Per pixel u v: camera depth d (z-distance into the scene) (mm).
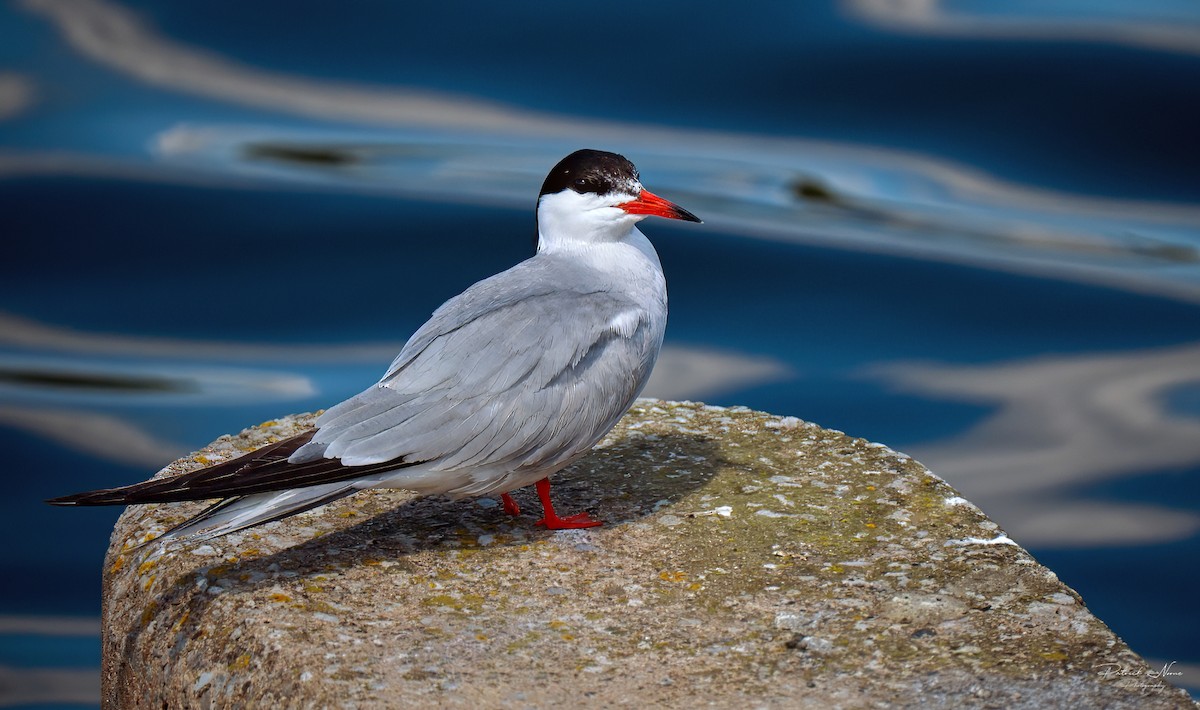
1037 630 9133
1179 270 22203
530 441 9984
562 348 10094
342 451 9391
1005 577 9875
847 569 10047
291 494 9336
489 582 9867
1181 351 20438
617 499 11297
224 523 9117
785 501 11195
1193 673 15172
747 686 8547
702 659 8875
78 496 8586
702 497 11297
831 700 8375
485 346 9969
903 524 10766
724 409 13250
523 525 10797
